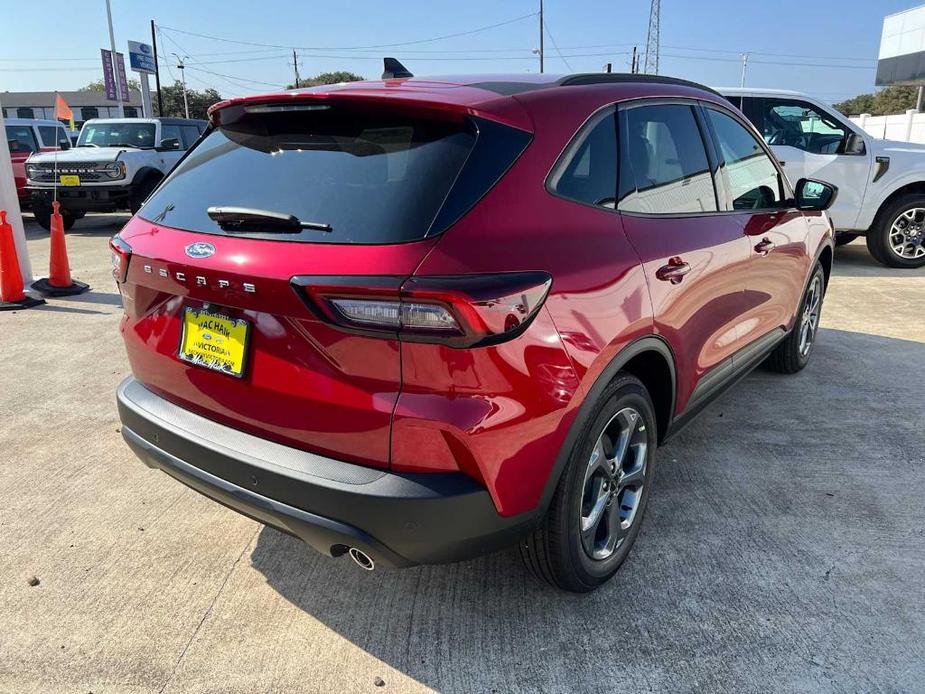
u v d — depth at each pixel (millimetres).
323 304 1815
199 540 2889
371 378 1848
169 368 2322
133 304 2441
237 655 2271
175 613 2463
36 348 5285
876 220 8219
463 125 2025
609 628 2371
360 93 2104
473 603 2500
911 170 7910
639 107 2695
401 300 1747
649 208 2604
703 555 2762
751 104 8000
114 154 11945
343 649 2295
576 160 2279
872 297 6848
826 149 8109
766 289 3592
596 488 2428
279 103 2242
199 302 2166
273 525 2127
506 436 1911
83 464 3504
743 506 3115
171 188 2461
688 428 3916
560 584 2404
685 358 2773
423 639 2332
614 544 2551
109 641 2332
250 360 2045
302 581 2633
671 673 2180
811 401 4277
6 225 6375
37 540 2877
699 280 2766
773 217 3635
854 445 3697
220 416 2197
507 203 1985
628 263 2332
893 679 2148
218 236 2094
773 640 2309
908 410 4137
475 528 1950
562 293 2033
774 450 3646
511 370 1872
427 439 1844
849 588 2564
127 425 2479
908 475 3391
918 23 29828
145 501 3178
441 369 1799
